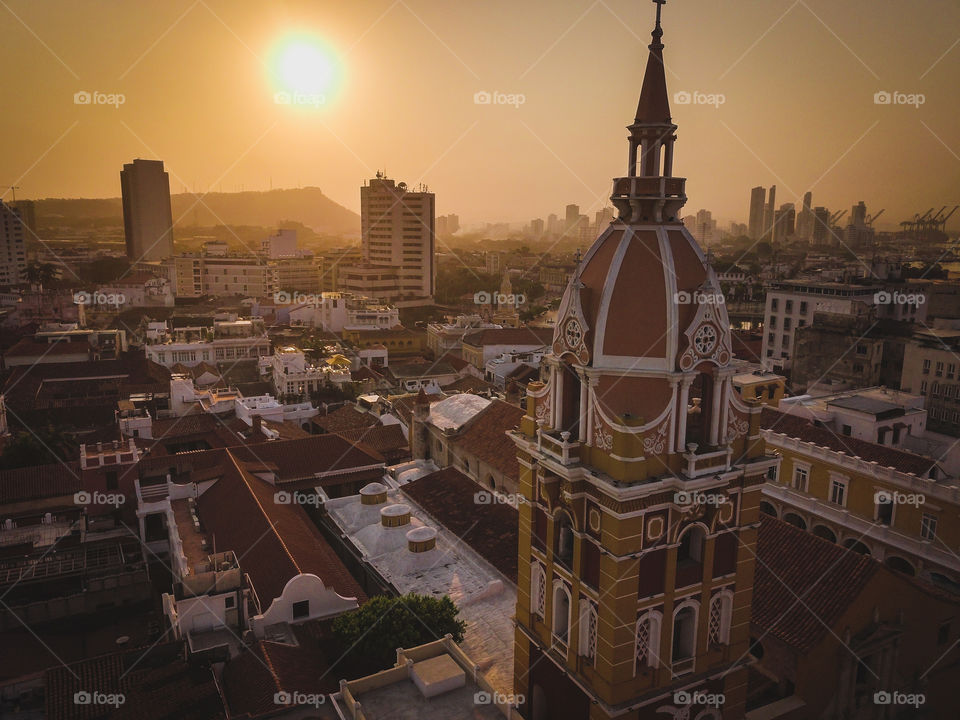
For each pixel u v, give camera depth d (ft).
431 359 622.13
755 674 130.82
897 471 193.57
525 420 117.29
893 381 383.65
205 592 156.56
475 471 234.79
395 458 285.64
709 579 106.63
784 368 446.19
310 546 198.29
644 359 98.53
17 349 477.77
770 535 148.15
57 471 261.44
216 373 482.69
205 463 257.55
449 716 112.27
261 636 157.38
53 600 206.69
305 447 267.59
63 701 139.74
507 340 519.60
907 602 134.10
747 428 107.65
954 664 145.38
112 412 382.83
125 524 245.04
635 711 103.40
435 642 128.67
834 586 130.21
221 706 129.70
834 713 128.47
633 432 96.02
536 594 118.52
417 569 181.88
